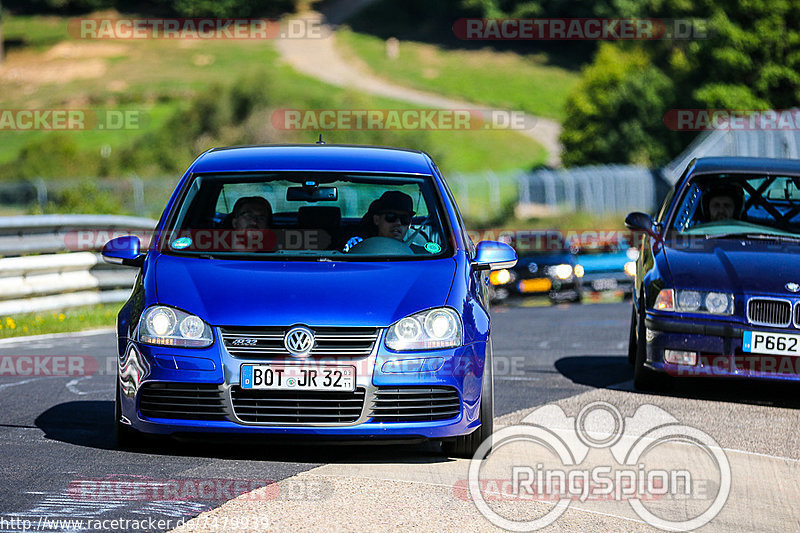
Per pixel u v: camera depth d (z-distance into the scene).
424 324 21.03
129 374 21.27
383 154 26.33
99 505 17.88
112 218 58.38
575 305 70.38
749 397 31.25
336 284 21.56
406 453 22.59
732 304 29.91
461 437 22.11
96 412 26.78
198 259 22.77
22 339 43.66
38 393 29.80
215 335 20.73
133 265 24.30
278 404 20.62
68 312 52.84
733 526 18.16
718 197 33.75
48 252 54.75
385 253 23.22
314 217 24.02
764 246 32.09
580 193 150.12
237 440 20.78
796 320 29.52
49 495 18.50
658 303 30.69
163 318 21.05
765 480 21.33
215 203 24.38
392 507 18.19
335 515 17.56
